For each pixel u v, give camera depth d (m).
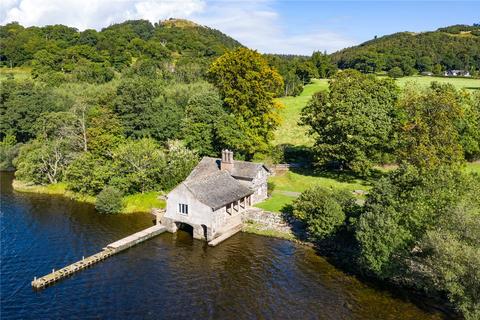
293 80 179.00
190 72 158.88
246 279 48.94
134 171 77.00
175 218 62.44
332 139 81.88
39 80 141.62
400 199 46.78
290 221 64.06
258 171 71.06
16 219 67.75
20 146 105.69
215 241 58.28
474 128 85.06
